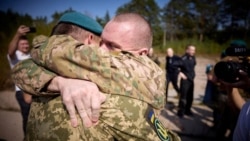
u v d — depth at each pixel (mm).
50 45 835
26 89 874
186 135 4363
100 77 765
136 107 785
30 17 14086
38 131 823
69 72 768
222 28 32031
